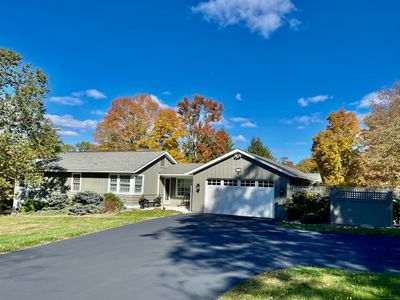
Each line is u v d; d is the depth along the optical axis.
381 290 6.04
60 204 23.19
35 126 23.06
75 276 7.26
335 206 17.92
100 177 24.81
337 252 10.03
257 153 44.44
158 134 40.28
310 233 14.00
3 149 18.25
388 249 10.62
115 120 41.44
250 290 6.19
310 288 6.20
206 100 43.53
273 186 20.97
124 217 18.61
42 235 12.38
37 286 6.55
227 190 22.42
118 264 8.35
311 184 29.44
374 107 30.75
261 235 13.20
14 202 25.66
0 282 6.80
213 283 6.76
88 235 12.92
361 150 31.89
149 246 10.73
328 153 35.75
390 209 17.00
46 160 26.56
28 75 21.98
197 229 14.69
